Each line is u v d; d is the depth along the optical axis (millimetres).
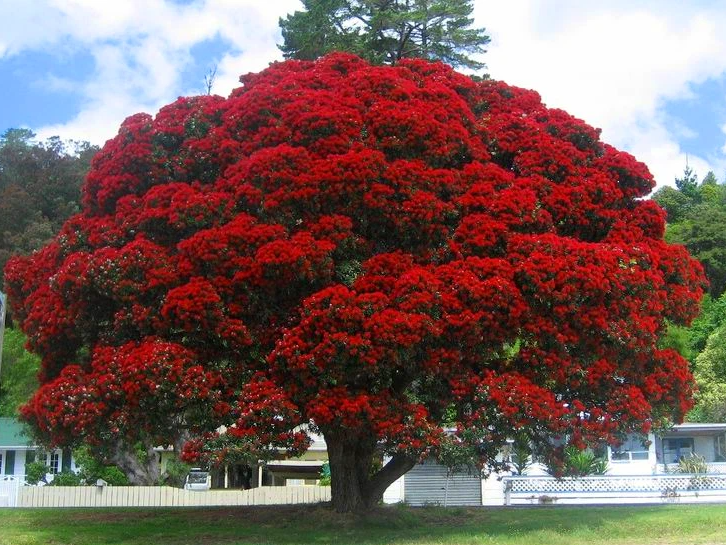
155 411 14203
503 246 15266
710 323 40094
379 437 14305
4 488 26312
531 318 14695
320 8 36625
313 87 17406
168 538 15883
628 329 15234
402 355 13836
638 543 13664
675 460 31781
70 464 38438
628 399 15352
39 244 45406
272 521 17906
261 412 13875
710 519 16078
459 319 14125
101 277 14805
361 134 15805
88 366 15844
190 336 14539
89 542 15406
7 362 37719
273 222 14828
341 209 15086
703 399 34062
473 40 37500
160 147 16812
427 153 15844
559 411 14594
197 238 14500
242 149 16188
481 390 14398
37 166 53219
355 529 16219
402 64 18766
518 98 18766
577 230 16750
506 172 16516
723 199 59969
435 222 15289
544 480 24766
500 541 13961
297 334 13867
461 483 24281
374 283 14445
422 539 14602
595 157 17750
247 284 14297
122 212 16125
